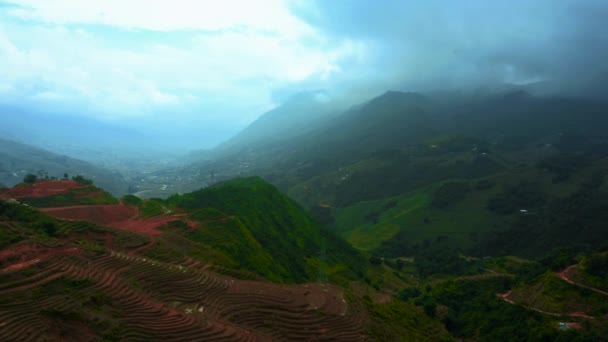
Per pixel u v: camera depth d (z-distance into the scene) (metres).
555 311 63.78
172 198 105.12
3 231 51.00
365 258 124.31
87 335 35.06
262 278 61.66
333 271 95.81
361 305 56.12
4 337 31.94
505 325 65.56
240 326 42.81
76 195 93.19
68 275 43.88
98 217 84.31
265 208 111.69
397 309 64.88
